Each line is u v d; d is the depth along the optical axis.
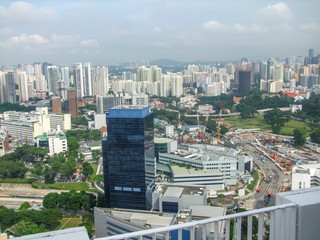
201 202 122.31
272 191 162.38
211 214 110.38
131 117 120.50
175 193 127.06
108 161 126.31
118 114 121.62
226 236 20.72
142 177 123.94
